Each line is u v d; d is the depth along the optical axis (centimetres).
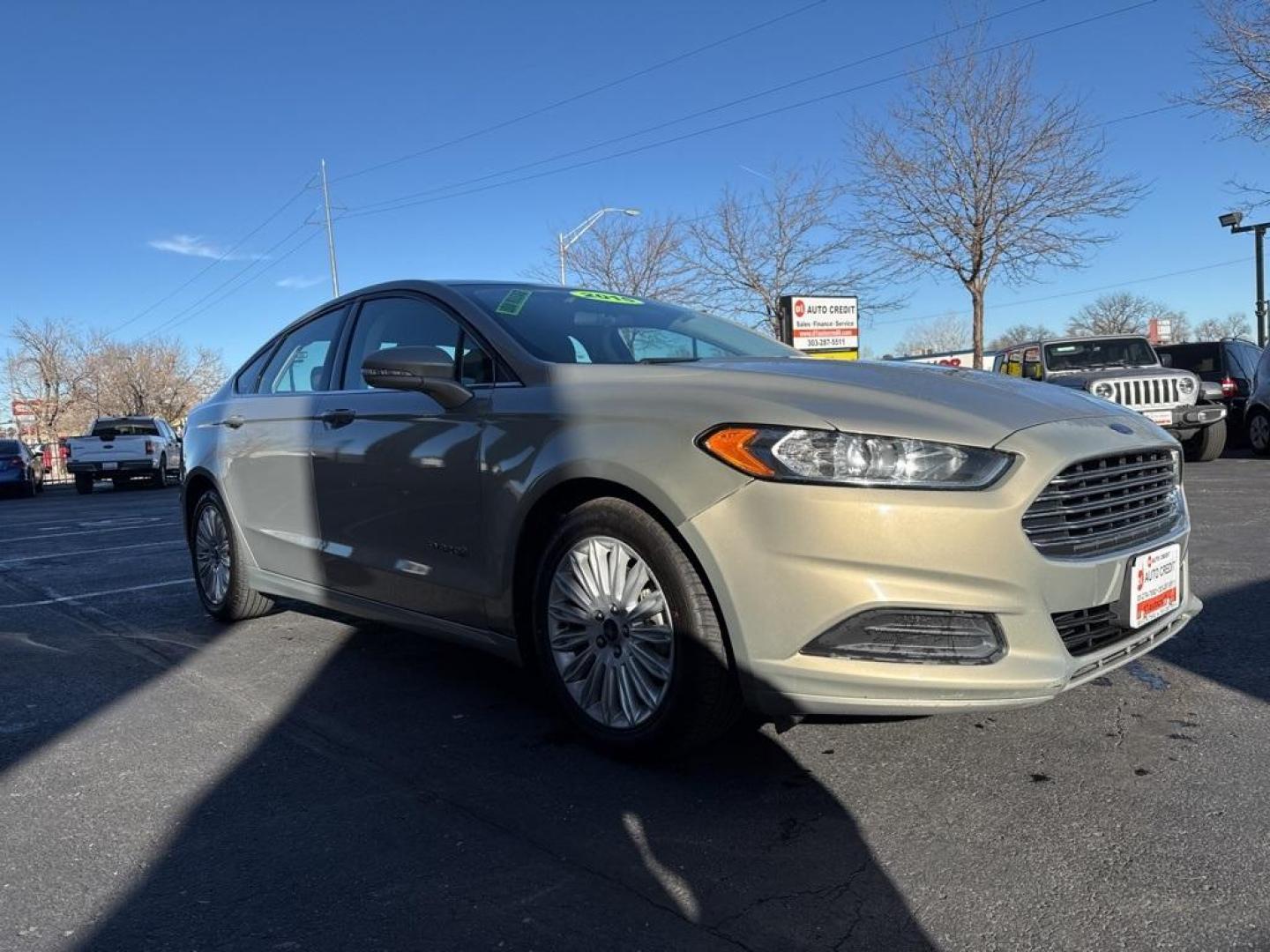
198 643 493
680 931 223
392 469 388
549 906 234
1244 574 559
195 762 330
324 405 438
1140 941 212
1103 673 292
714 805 286
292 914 233
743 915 229
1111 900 228
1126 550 295
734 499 276
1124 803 276
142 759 333
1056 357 1409
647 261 2956
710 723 294
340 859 260
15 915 235
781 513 270
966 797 284
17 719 377
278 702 393
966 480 266
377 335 433
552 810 286
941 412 280
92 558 852
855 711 271
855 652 268
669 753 305
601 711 322
